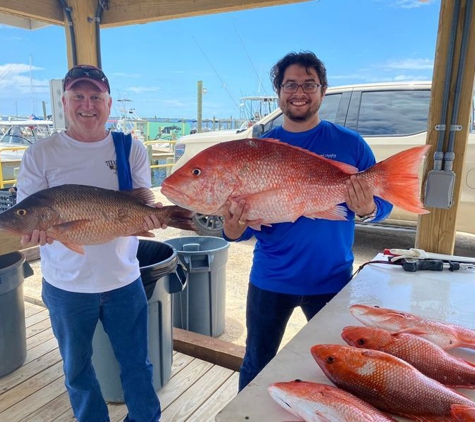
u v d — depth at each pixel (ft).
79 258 5.76
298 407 2.90
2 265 8.91
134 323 6.28
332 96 17.03
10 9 9.47
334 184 4.90
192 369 8.82
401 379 3.03
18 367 8.70
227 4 9.25
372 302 5.06
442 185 6.90
